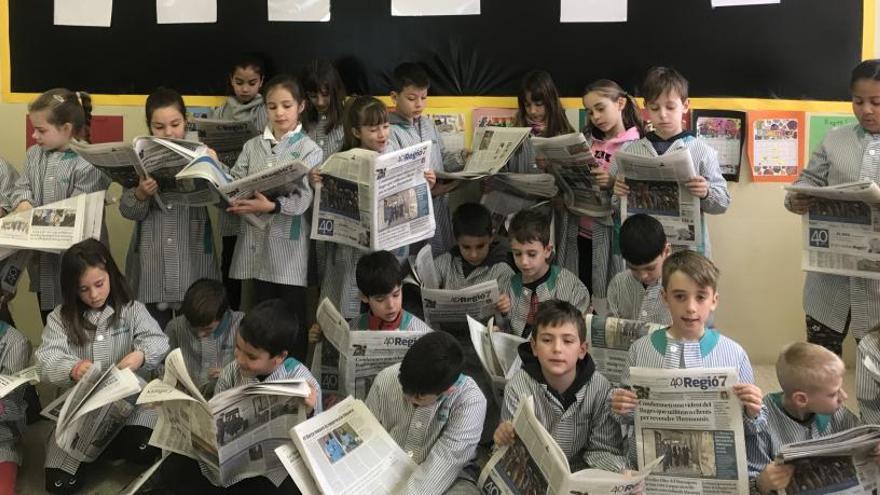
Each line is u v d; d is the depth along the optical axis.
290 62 2.82
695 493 1.55
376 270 2.02
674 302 1.73
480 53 2.78
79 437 1.92
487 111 2.80
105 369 1.97
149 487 1.78
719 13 2.72
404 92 2.58
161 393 1.60
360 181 2.12
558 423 1.79
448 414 1.78
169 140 2.22
